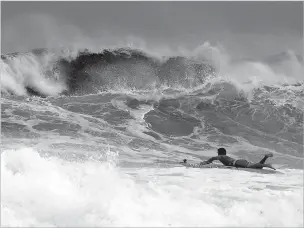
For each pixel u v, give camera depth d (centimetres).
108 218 405
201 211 437
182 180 648
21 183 489
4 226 379
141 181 620
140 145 1197
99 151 1077
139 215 416
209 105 1541
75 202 449
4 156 557
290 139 1298
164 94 1656
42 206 434
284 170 825
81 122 1367
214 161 1060
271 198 504
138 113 1480
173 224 399
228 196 519
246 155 1167
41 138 1184
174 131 1344
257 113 1470
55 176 520
